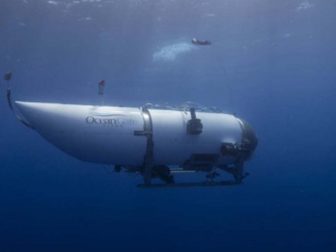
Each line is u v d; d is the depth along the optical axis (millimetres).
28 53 22031
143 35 21016
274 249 21047
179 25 20125
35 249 21438
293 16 20094
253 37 22188
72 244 22266
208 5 18375
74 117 8141
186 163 9039
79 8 18156
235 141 9164
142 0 17531
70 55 22734
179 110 9086
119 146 8258
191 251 20625
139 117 8469
